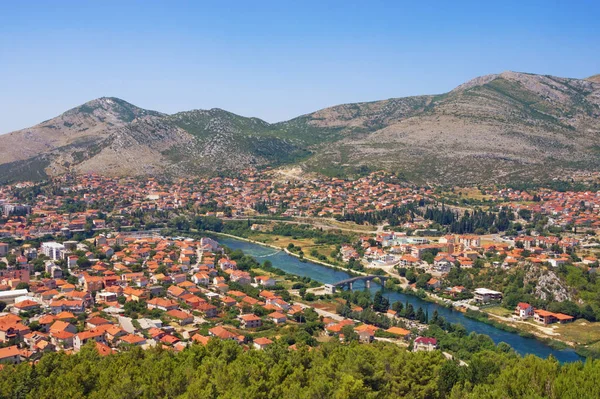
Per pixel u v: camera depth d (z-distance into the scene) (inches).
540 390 4992.6
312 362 6072.8
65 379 5403.5
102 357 6540.4
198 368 5590.6
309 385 5191.9
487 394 5036.9
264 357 6127.0
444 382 5733.3
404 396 5196.9
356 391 4726.9
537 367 5315.0
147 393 5073.8
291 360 6058.1
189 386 5029.5
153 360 6028.5
